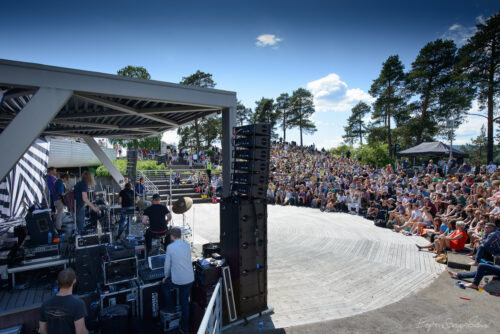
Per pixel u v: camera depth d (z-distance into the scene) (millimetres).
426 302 5074
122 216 7004
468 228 8141
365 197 14117
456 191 10445
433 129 34938
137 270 4465
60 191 6410
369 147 33344
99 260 4504
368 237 9820
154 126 9539
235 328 4348
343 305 5141
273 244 9383
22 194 10836
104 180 19547
